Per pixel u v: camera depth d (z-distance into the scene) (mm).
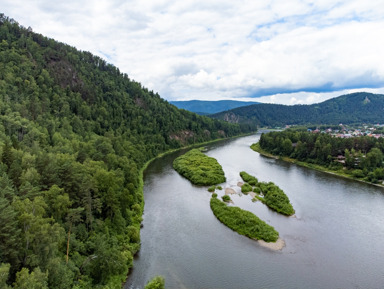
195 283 51344
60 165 66625
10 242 36688
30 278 33406
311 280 53156
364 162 133875
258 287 50812
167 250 62281
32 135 93875
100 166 79688
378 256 61875
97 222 60156
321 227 75500
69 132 120938
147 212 82938
